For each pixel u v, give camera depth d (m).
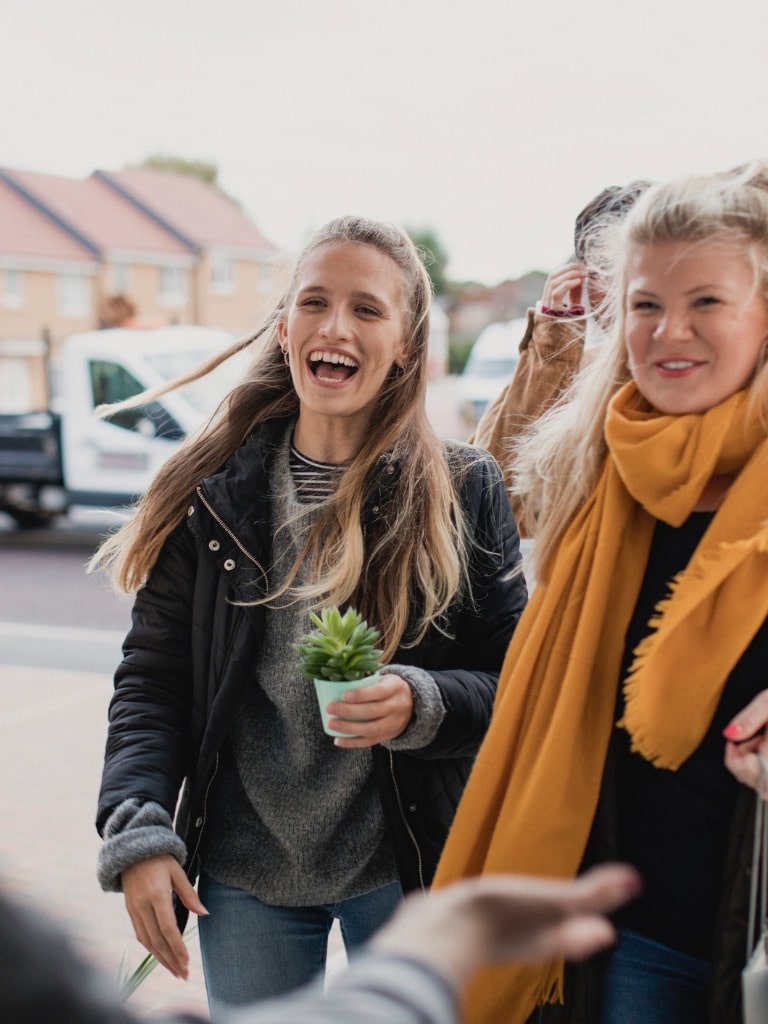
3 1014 0.61
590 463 1.60
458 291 56.47
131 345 12.11
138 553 1.94
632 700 1.42
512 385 2.46
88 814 4.49
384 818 1.88
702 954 1.46
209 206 44.34
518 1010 1.54
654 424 1.47
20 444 13.00
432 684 1.71
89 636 8.23
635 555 1.53
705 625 1.40
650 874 1.49
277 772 1.88
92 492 12.47
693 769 1.44
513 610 1.94
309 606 1.86
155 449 11.92
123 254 39.16
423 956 0.72
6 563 12.14
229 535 1.87
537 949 0.76
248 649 1.85
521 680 1.57
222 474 1.92
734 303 1.43
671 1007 1.48
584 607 1.52
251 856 1.90
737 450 1.45
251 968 1.90
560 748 1.50
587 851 1.53
